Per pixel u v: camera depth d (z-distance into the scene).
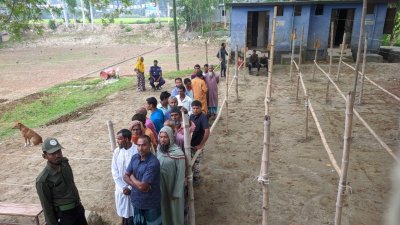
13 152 8.60
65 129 10.23
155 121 5.91
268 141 3.36
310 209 5.34
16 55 36.44
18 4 7.96
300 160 7.10
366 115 9.91
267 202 3.59
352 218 5.03
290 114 10.26
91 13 50.28
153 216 4.08
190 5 41.00
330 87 13.64
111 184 6.48
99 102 13.48
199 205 5.56
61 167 3.93
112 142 4.64
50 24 50.47
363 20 4.33
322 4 18.44
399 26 22.58
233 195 5.85
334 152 7.41
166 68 23.03
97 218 5.10
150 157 3.99
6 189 6.50
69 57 33.16
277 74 16.58
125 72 22.09
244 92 13.30
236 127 9.31
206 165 7.04
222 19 45.03
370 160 6.93
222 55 16.14
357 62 4.45
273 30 5.36
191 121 5.69
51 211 3.90
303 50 18.98
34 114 12.71
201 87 8.61
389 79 14.66
